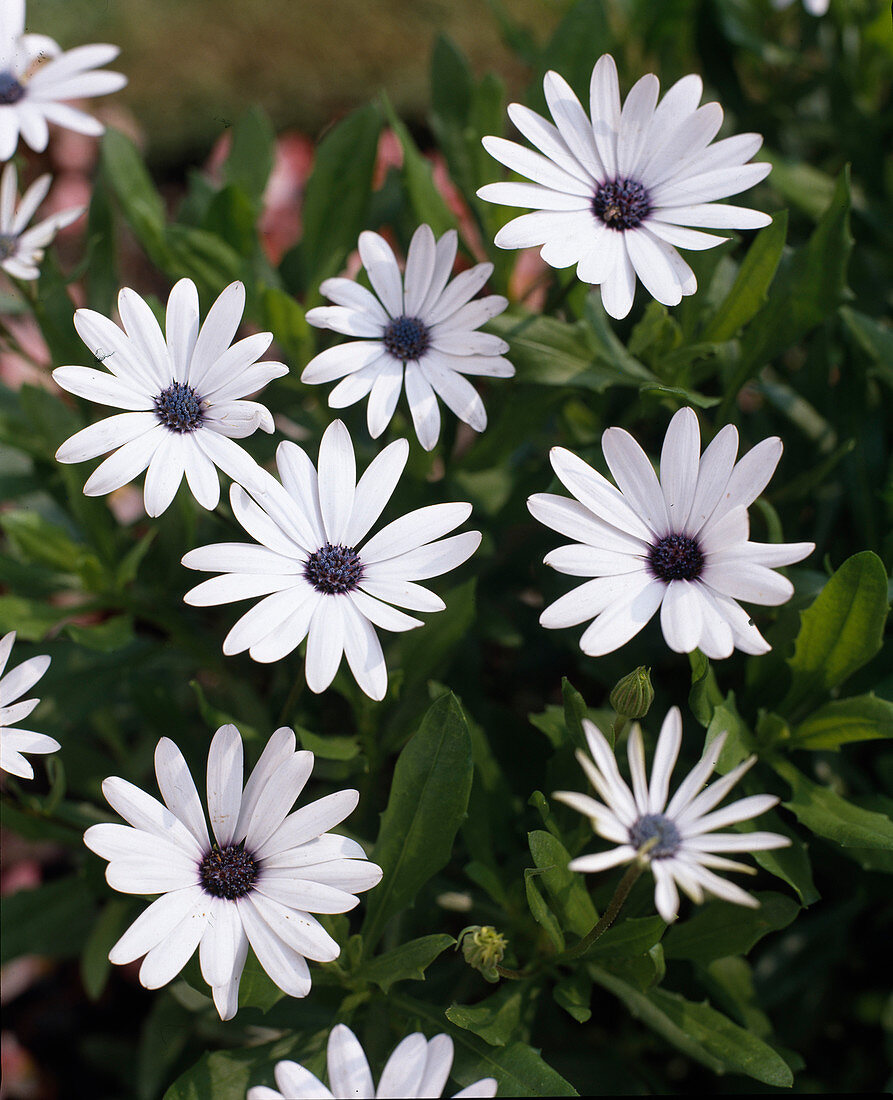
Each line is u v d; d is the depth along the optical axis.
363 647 0.56
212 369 0.58
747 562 0.55
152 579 0.69
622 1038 0.72
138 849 0.55
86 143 1.23
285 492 0.57
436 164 0.91
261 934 0.55
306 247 0.69
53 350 0.68
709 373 0.66
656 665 0.69
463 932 0.57
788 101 0.80
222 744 0.55
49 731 0.67
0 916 0.68
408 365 0.61
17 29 0.66
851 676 0.65
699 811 0.52
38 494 0.76
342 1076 0.54
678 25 0.75
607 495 0.56
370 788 0.64
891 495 0.65
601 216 0.59
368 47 1.53
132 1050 0.81
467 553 0.57
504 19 0.77
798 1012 0.70
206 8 1.60
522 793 0.67
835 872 0.68
